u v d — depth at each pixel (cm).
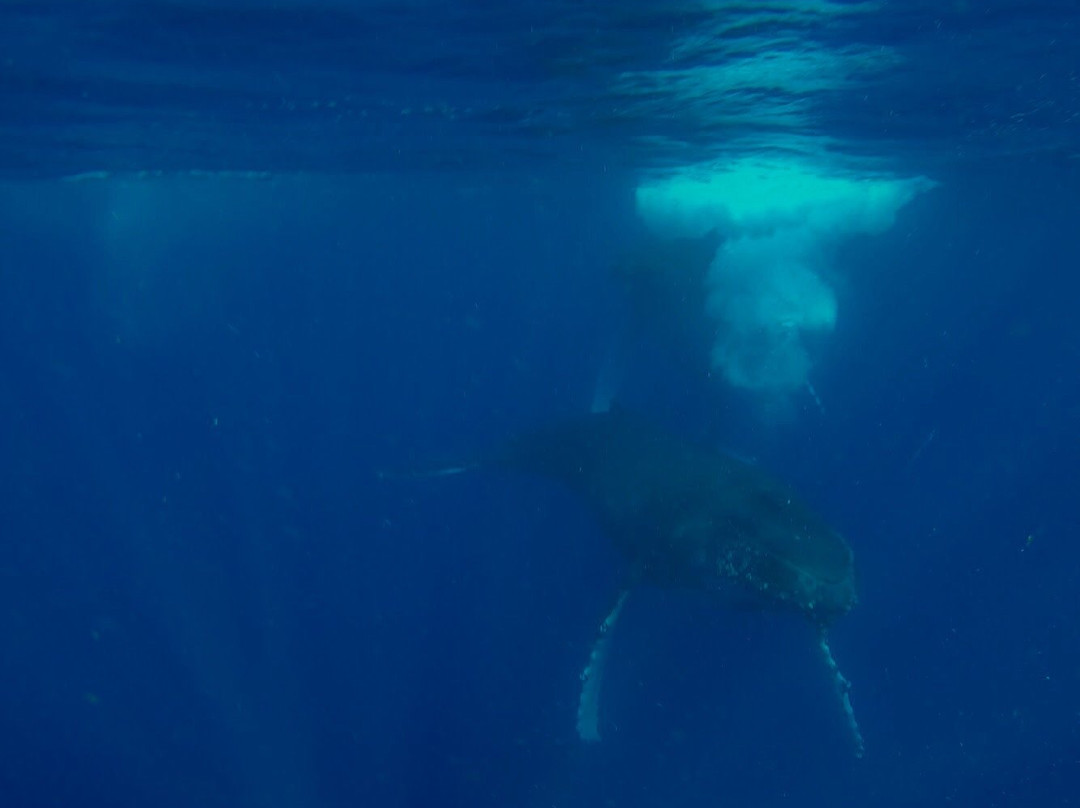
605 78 1327
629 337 2102
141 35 1086
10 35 1062
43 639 1733
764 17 991
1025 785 1262
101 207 4319
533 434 1642
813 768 1297
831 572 886
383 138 2012
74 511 2472
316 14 995
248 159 2516
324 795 1267
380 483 2259
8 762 1364
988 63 1244
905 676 1485
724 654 1487
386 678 1495
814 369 2334
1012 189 2939
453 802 1246
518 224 4781
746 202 2577
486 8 962
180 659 1622
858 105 1542
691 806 1216
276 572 1852
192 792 1299
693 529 1053
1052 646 1562
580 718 1109
